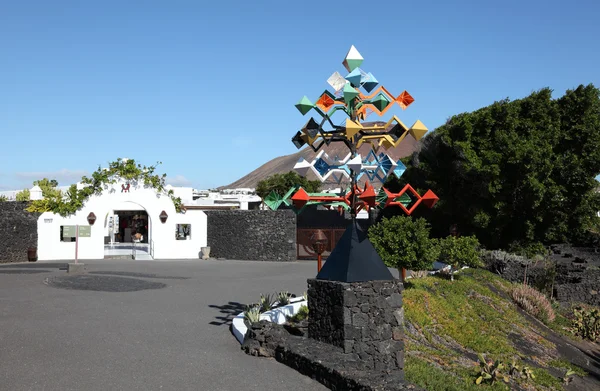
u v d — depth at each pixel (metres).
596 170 26.94
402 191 9.45
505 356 13.38
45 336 9.77
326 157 9.19
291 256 29.61
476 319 15.77
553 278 23.25
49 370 7.72
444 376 9.61
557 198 25.33
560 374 13.45
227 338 10.06
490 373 10.66
